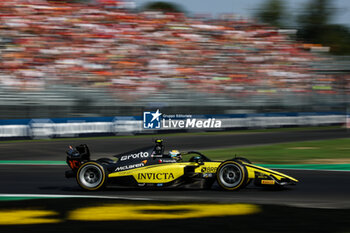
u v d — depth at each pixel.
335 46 125.62
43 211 15.47
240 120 62.72
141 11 80.12
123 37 71.00
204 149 39.88
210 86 69.50
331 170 26.72
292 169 27.31
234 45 78.12
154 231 12.51
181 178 18.84
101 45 67.81
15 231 12.64
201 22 81.94
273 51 80.12
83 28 69.19
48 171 27.06
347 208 15.56
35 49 62.62
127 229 12.75
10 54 60.62
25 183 22.36
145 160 19.33
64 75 61.00
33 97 57.03
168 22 78.06
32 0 70.06
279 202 16.59
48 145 43.28
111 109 56.41
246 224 13.26
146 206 16.02
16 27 64.50
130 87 63.50
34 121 49.72
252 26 84.81
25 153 37.56
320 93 76.06
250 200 16.95
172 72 68.81
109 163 20.30
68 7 72.25
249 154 36.00
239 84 71.81
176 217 14.23
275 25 123.56
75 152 20.11
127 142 45.81
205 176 18.83
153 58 69.62
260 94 71.81
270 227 12.89
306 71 78.50
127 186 19.06
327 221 13.61
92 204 16.55
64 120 51.50
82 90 60.22
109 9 76.06
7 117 50.94
